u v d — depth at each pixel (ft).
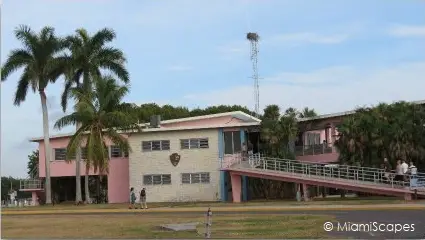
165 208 112.98
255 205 109.70
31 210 125.29
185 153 151.74
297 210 92.94
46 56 161.27
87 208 124.88
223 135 150.00
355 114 131.85
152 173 153.69
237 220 75.31
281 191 140.97
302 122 148.05
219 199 147.23
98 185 175.42
